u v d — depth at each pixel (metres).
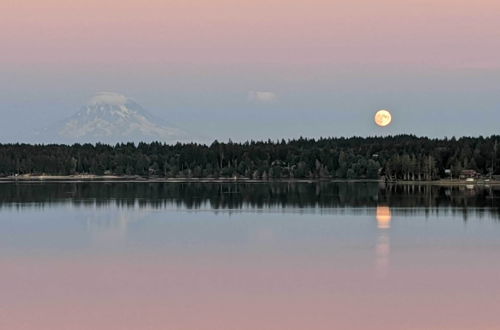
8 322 92.62
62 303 101.38
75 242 161.62
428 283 114.00
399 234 174.75
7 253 145.00
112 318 94.12
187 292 107.69
